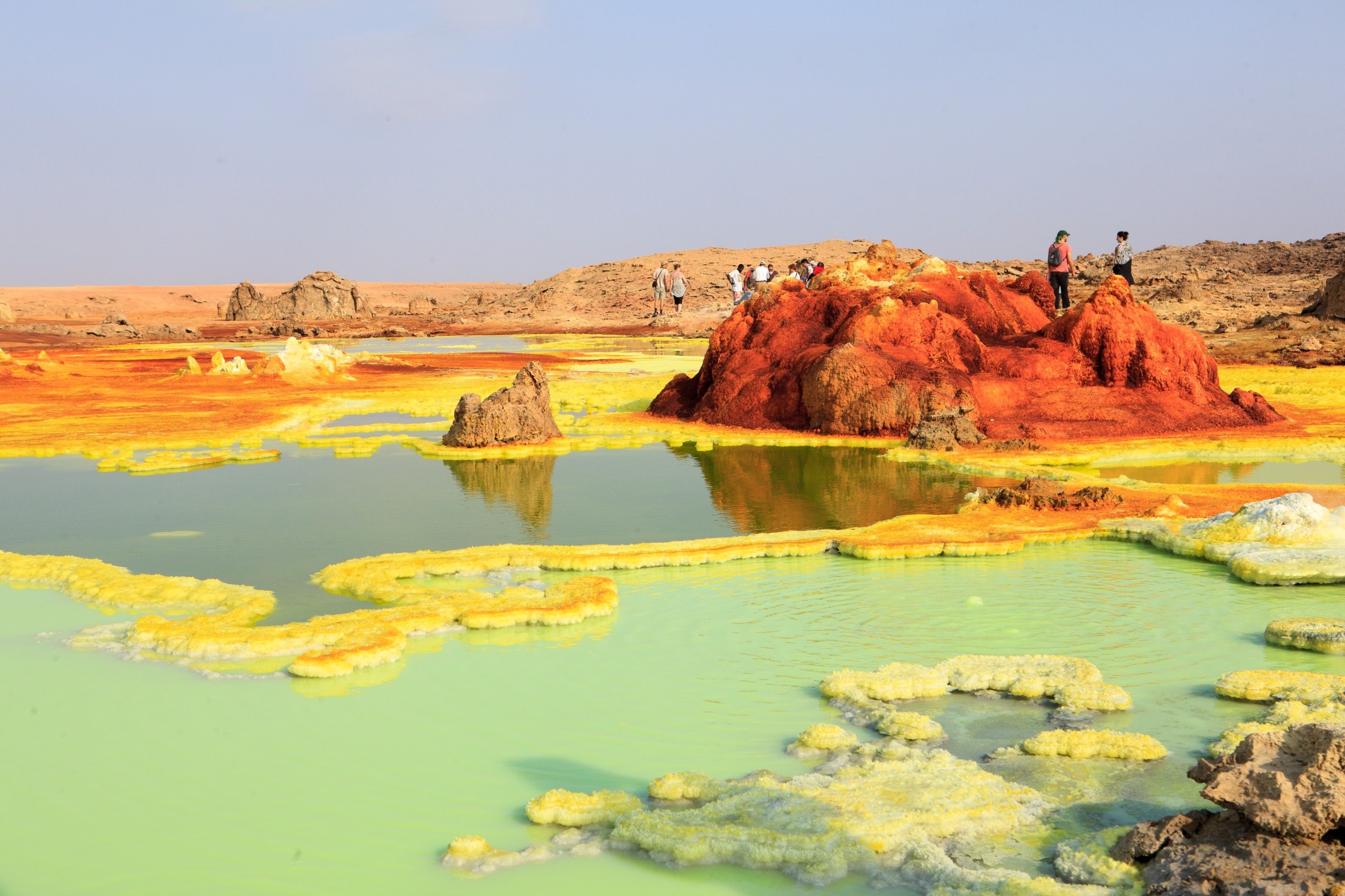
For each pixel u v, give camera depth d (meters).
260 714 7.77
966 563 11.48
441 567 11.11
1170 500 13.29
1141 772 6.60
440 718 7.71
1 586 10.84
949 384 20.19
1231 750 6.65
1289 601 10.00
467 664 8.76
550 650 9.08
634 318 80.44
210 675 8.51
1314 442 18.27
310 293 89.88
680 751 7.14
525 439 19.64
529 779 6.77
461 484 16.17
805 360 21.97
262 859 5.84
